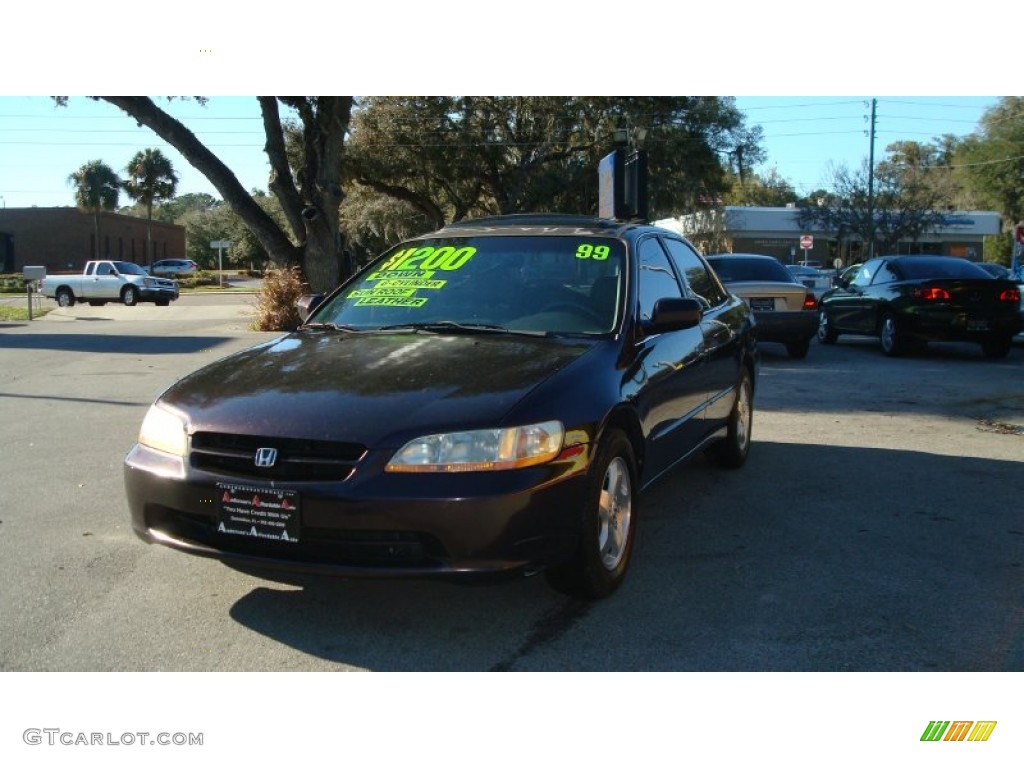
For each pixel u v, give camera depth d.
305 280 22.06
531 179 35.88
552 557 3.52
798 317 12.91
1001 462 6.69
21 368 12.19
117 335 17.58
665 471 4.79
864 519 5.24
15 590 4.12
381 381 3.74
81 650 3.54
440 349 4.12
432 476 3.31
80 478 6.19
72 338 16.83
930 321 13.09
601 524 3.94
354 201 42.03
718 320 5.95
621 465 4.09
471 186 38.31
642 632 3.68
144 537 3.77
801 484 6.05
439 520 3.28
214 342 15.88
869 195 43.94
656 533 4.97
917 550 4.69
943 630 3.71
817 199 54.16
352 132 33.91
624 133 17.61
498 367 3.85
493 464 3.36
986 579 4.28
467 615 3.84
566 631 3.69
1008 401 9.48
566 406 3.64
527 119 34.94
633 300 4.57
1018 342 16.11
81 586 4.16
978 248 53.69
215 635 3.66
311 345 4.39
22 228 61.03
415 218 42.09
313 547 3.36
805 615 3.85
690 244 6.24
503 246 5.07
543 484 3.45
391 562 3.33
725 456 6.34
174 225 76.75
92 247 61.38
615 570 4.01
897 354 13.69
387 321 4.71
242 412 3.59
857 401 9.52
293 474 3.41
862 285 14.98
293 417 3.50
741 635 3.66
